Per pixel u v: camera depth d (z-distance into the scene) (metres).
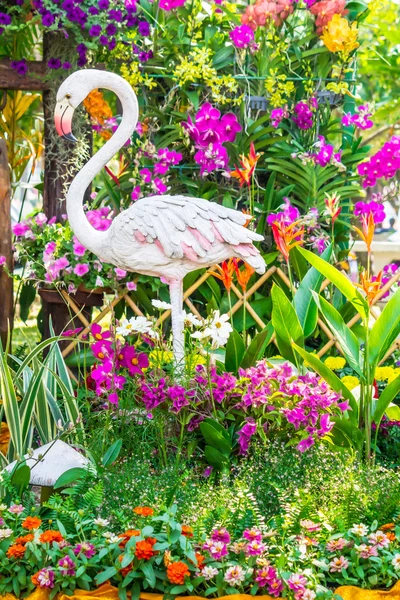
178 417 3.90
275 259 5.29
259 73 5.35
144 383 3.87
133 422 3.97
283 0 5.22
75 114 5.27
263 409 3.81
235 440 3.95
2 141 4.98
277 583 2.75
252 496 3.18
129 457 3.84
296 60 5.41
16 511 3.08
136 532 2.87
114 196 5.24
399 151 5.14
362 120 5.33
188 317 3.93
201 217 4.18
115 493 3.32
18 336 7.44
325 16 5.26
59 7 5.02
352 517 3.14
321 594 2.76
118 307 5.28
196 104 5.28
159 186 5.04
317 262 4.17
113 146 4.29
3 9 5.36
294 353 4.29
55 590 2.84
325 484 3.44
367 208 5.27
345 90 5.33
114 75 4.28
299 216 5.15
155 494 3.29
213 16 5.50
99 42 5.22
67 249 4.90
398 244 7.75
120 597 2.80
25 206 10.12
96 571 2.91
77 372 5.07
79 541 3.05
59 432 3.82
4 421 4.68
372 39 9.15
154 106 5.49
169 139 5.42
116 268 4.89
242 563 2.85
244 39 5.13
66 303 5.02
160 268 4.19
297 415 3.73
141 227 4.13
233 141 5.20
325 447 3.87
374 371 4.11
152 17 5.25
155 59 5.41
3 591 2.88
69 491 3.24
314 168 5.32
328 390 3.87
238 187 5.50
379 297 5.00
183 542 2.83
